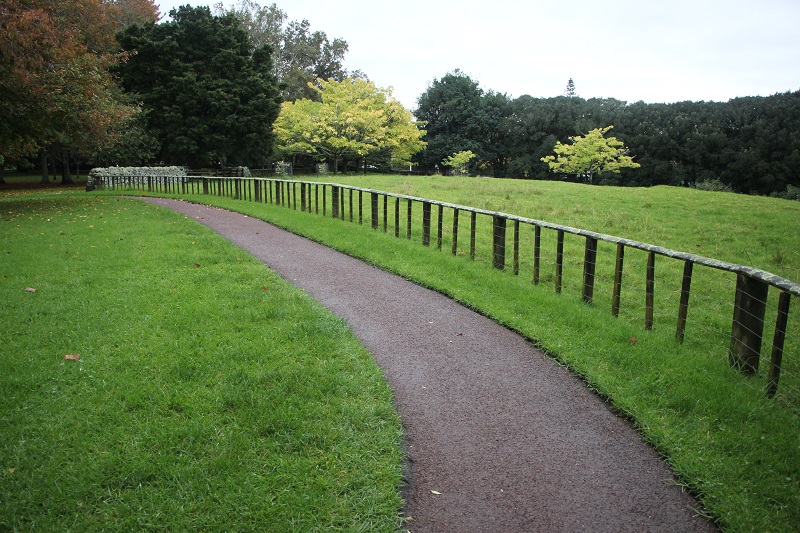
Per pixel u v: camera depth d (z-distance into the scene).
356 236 11.46
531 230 14.31
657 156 47.56
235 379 4.59
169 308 6.38
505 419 4.27
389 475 3.46
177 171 32.03
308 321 6.03
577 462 3.73
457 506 3.26
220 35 37.28
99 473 3.39
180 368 4.77
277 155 45.53
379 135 40.41
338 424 3.99
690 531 3.11
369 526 3.03
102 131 19.73
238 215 15.56
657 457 3.80
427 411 4.36
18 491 3.23
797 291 4.31
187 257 9.09
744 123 46.03
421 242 11.37
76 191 26.38
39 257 9.00
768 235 14.05
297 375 4.71
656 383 4.71
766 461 3.66
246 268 8.54
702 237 13.77
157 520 3.04
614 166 43.22
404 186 25.09
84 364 4.86
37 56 15.07
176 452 3.64
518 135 55.50
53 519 3.03
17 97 15.54
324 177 33.34
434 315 6.69
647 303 6.39
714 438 3.91
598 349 5.48
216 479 3.36
